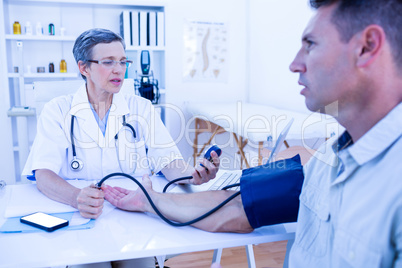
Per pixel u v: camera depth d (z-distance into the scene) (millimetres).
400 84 526
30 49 3303
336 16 530
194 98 3955
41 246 742
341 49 532
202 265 1979
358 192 559
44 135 1250
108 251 722
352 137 610
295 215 795
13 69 3277
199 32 3857
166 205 892
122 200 958
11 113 2586
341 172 648
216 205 863
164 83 3572
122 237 790
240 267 1944
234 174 1241
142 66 3363
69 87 1654
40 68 3232
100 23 3520
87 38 1279
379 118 553
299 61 606
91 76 1309
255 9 3830
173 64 3832
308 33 572
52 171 1141
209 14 3865
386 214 493
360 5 504
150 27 3377
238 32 3994
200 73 3928
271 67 3578
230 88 4062
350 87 546
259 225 811
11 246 740
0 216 907
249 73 4078
